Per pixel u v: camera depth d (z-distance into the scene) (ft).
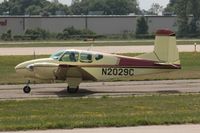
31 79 158.92
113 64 153.89
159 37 155.74
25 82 181.78
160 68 156.04
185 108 112.16
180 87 166.71
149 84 175.73
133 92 153.17
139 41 563.07
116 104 121.39
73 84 152.66
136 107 115.14
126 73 154.71
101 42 524.93
